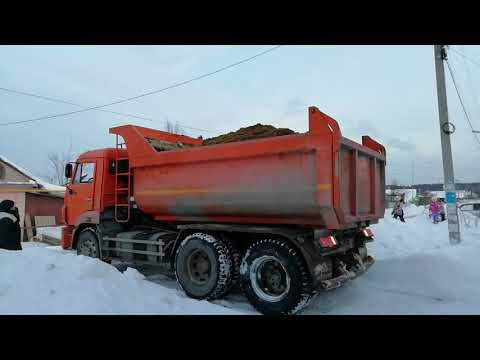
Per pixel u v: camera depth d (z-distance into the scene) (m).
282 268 5.23
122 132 7.20
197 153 6.03
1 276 4.91
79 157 8.88
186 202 6.24
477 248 7.34
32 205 20.03
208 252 5.84
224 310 5.01
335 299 5.92
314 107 4.92
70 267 5.19
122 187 8.04
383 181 6.92
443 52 10.55
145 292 5.25
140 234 7.38
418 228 14.34
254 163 5.45
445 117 10.45
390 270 6.91
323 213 4.91
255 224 5.84
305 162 5.00
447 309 5.39
